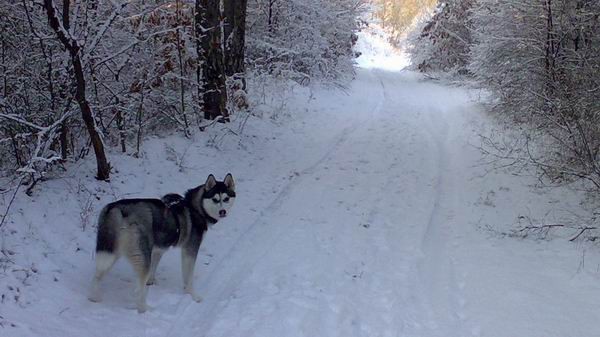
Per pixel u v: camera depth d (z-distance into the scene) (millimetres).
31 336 2668
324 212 4887
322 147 6902
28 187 3838
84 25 4301
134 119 5645
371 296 3463
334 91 10602
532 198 5082
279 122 7629
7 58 4508
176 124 6238
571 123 5188
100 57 4566
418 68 15445
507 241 4262
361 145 7082
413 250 4180
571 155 4945
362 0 13148
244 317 3111
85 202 4047
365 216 4840
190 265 3352
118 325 2932
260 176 5641
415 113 9281
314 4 10977
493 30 8227
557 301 3303
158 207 3172
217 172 5457
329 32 11828
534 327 3049
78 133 5078
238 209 4773
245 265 3812
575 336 2947
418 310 3312
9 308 2836
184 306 3234
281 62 9883
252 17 10117
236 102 7289
